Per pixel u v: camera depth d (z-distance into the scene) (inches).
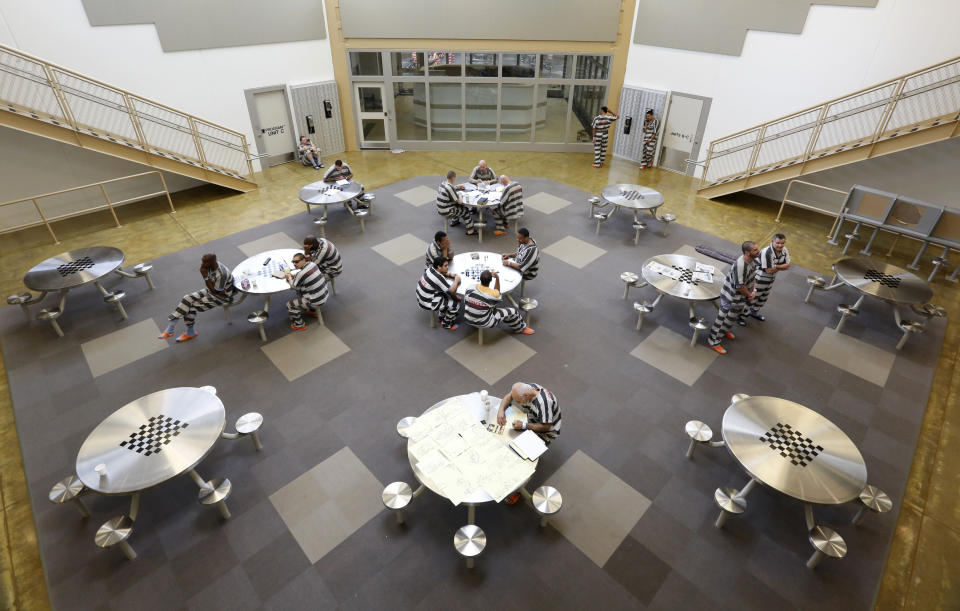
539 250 371.9
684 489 196.1
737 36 445.4
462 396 195.3
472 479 160.2
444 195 374.3
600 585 163.8
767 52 433.4
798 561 171.9
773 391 242.7
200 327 285.6
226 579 165.3
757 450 176.1
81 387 242.7
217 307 303.0
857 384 246.7
